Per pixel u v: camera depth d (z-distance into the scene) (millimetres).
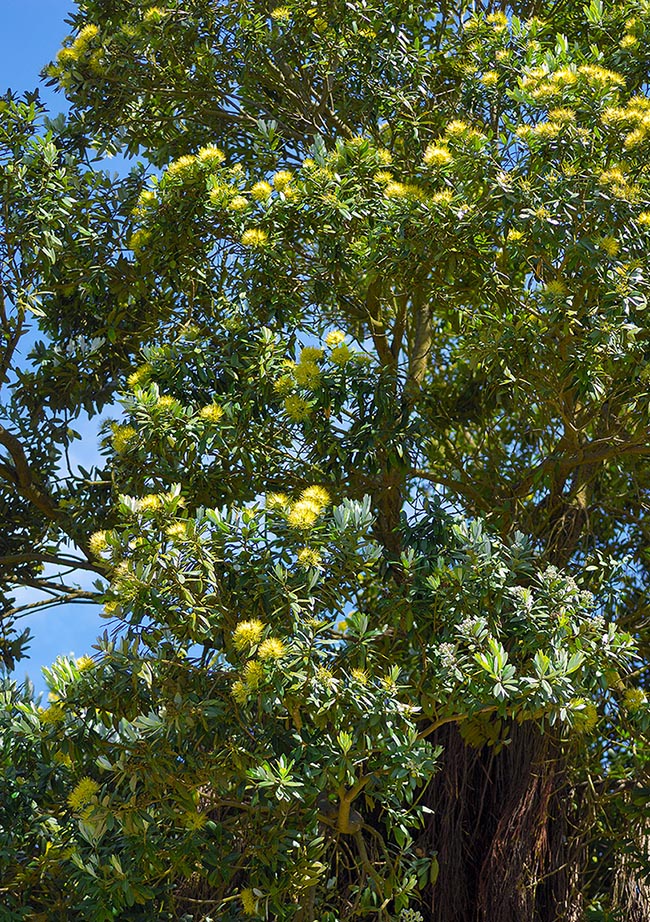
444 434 8031
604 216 5391
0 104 6949
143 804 4590
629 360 5414
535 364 6000
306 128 7633
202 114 7633
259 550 4754
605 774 7340
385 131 7352
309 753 4613
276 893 4812
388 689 4637
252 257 6004
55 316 7148
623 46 6559
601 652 5074
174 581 4559
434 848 6504
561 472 7035
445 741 6680
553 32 7566
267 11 7301
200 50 7352
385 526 6855
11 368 7129
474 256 5652
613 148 5613
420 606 5090
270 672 4336
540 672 4715
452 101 7238
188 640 4672
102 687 4609
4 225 6535
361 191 5977
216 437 5656
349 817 5184
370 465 5773
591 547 7836
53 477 7336
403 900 5352
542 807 6637
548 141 5488
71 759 4875
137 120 7660
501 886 6398
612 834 6957
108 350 7285
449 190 5590
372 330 6980
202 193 6309
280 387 5711
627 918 6766
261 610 4695
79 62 7312
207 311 6859
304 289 6301
